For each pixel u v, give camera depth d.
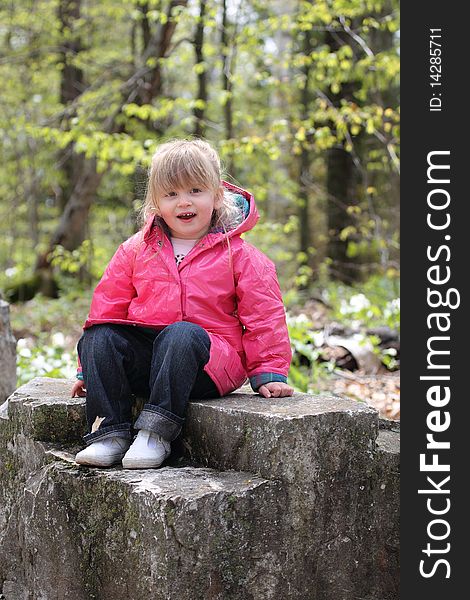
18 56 14.72
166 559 2.61
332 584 2.93
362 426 2.95
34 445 3.23
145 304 3.19
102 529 2.82
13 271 12.84
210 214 3.19
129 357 3.14
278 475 2.80
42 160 16.11
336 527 2.93
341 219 13.81
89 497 2.86
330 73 10.90
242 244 3.24
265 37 11.63
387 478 3.02
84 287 13.53
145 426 2.96
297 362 6.38
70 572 2.90
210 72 15.79
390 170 12.45
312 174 16.80
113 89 12.31
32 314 10.34
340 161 13.77
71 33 15.16
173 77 17.08
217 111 16.86
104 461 2.95
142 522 2.69
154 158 3.20
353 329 7.38
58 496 2.92
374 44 12.68
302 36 13.44
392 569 3.05
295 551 2.84
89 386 3.06
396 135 9.53
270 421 2.82
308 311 9.57
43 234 19.33
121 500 2.77
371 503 3.00
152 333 3.20
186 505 2.62
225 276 3.18
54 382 3.68
